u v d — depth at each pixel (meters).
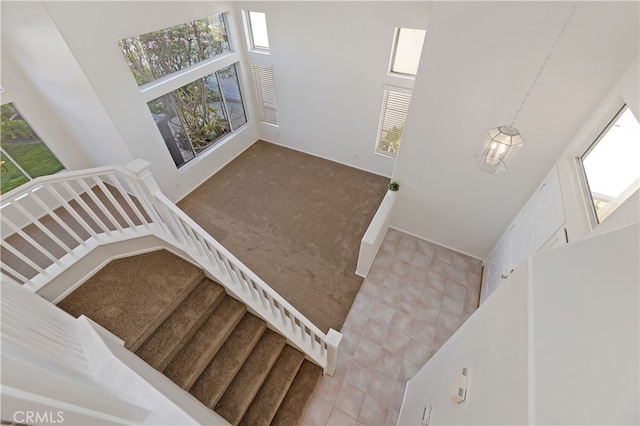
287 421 2.64
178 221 2.53
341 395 2.93
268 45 5.60
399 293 3.91
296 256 4.46
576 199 2.29
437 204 4.11
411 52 4.61
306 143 6.67
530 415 0.82
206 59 5.24
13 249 2.04
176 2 4.25
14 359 0.80
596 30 2.20
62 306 2.37
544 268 1.30
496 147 2.23
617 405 0.63
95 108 3.94
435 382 2.10
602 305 0.85
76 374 1.25
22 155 4.23
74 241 4.13
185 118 5.26
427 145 3.59
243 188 5.79
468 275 4.13
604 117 2.39
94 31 3.49
